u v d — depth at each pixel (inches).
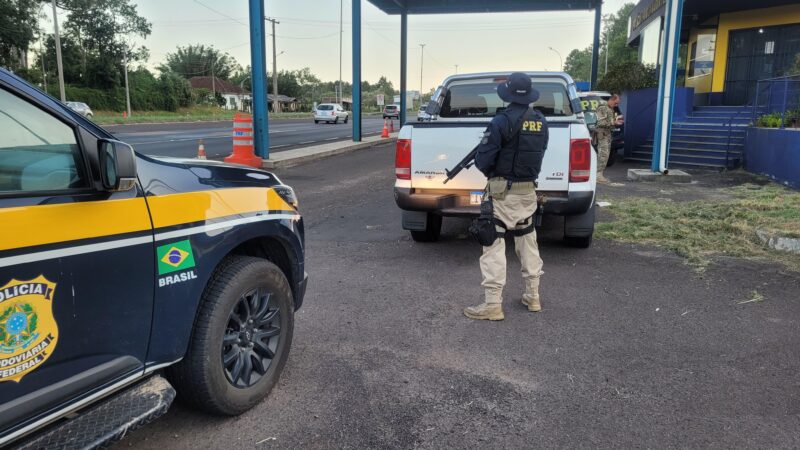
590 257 248.5
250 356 128.8
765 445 115.3
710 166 575.8
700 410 128.0
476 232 171.8
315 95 5049.2
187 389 117.3
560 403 131.3
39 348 86.0
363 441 117.0
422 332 170.9
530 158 171.3
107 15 2518.5
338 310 188.4
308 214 348.5
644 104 642.8
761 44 740.7
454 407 129.8
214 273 122.0
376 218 337.4
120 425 93.8
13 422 82.9
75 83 2495.1
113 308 96.9
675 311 186.2
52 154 90.6
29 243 83.4
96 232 93.0
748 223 289.1
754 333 168.6
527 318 181.5
